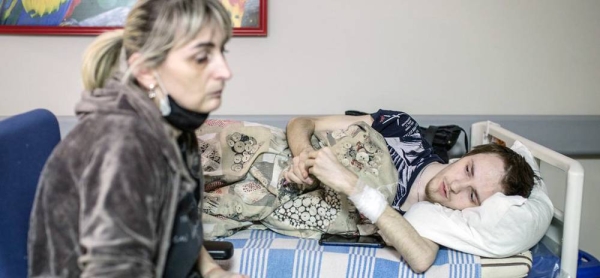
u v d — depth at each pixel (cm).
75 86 199
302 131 169
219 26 86
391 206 160
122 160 77
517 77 206
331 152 145
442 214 149
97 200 75
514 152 159
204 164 159
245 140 164
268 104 204
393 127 181
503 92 207
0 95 198
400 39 200
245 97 203
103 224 74
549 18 201
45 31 190
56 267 83
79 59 196
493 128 191
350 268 142
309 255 143
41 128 108
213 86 89
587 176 218
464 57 203
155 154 81
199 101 88
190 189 93
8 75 196
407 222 143
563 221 150
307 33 198
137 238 76
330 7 196
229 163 161
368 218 144
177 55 84
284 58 200
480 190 153
